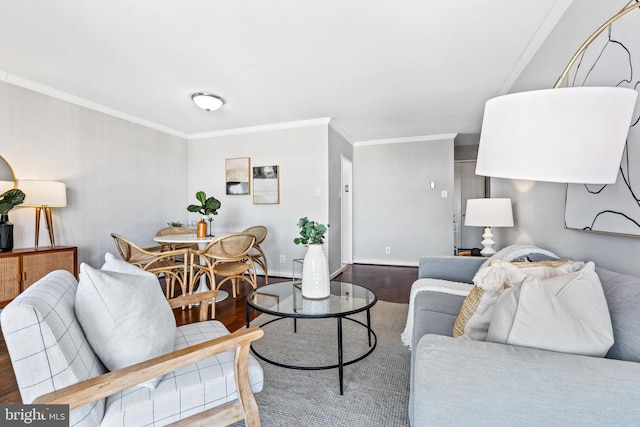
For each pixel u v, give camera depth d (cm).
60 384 83
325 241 409
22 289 259
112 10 185
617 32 126
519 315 85
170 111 374
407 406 146
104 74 272
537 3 180
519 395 77
